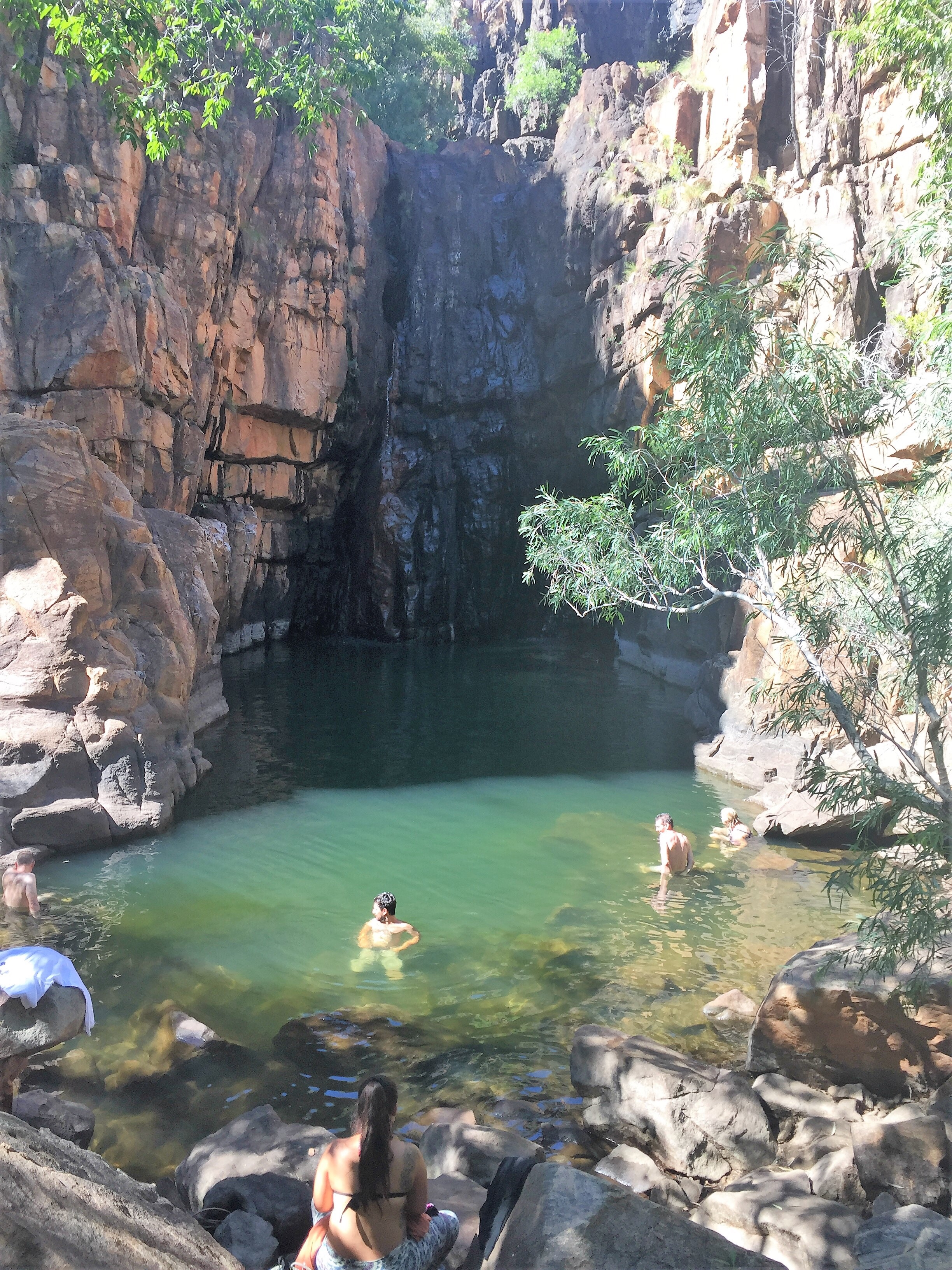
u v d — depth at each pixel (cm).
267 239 3131
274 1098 693
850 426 737
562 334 3559
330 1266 411
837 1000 698
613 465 902
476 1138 609
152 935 988
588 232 3419
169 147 1554
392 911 1011
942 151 1107
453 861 1262
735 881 1196
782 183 2742
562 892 1155
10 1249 257
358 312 3597
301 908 1084
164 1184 574
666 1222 394
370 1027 809
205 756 1784
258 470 3388
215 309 2948
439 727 2133
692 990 894
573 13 4231
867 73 2523
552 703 2431
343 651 3375
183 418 2648
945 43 1126
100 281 2139
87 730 1300
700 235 2719
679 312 756
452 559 3722
